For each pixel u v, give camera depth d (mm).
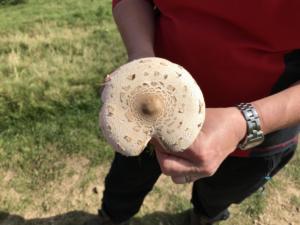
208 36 445
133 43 470
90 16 2195
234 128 388
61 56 1417
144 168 650
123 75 343
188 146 353
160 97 336
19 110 1120
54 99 1159
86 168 1019
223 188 639
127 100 340
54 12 2652
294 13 398
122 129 343
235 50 439
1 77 1255
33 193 963
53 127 1098
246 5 410
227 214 851
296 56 448
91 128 1102
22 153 1037
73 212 935
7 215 919
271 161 562
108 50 1491
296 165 1051
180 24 461
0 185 973
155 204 950
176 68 344
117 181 698
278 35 417
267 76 450
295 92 414
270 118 400
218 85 469
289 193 993
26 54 1444
